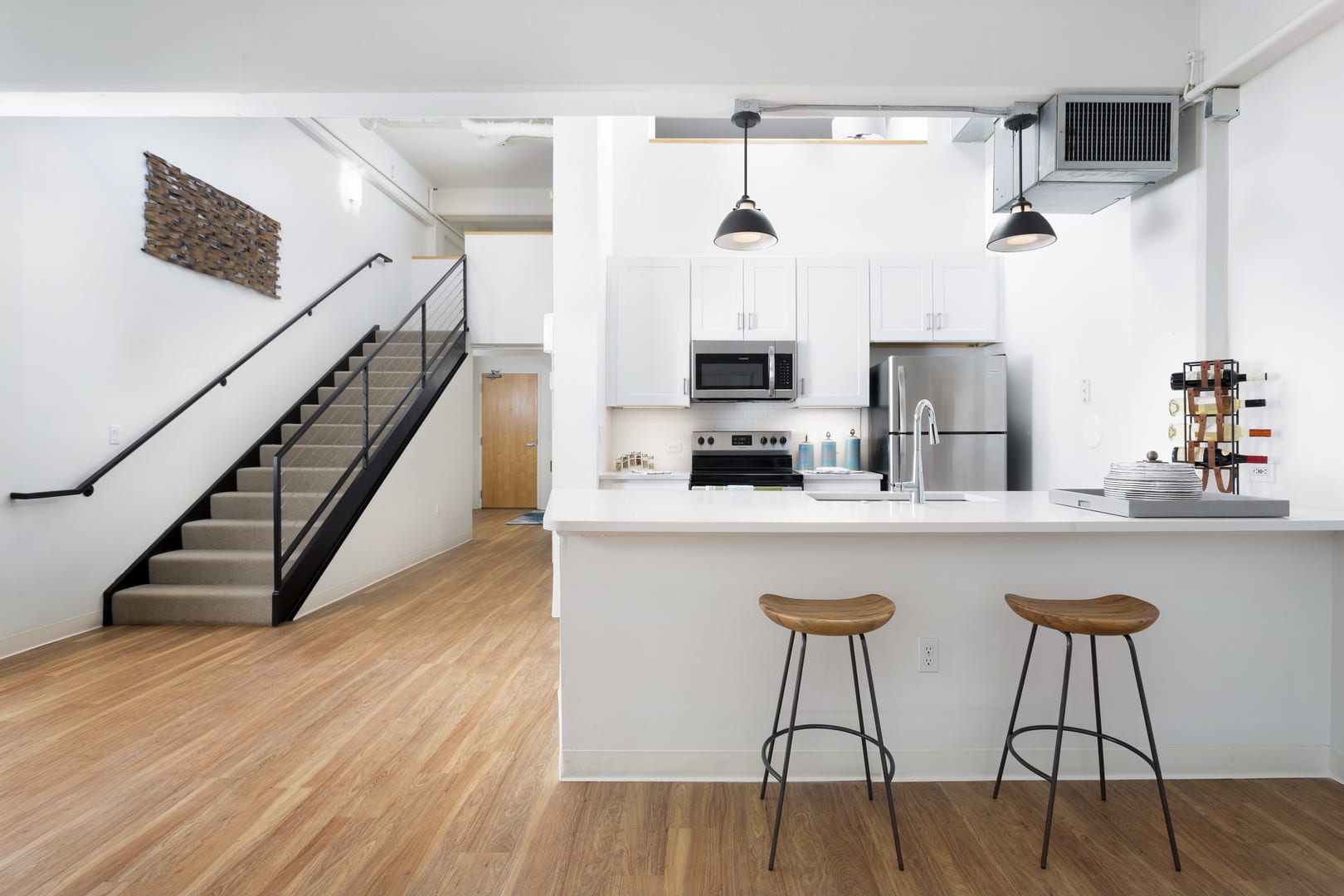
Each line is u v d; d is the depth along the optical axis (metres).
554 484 4.29
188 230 4.64
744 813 2.06
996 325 4.70
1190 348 2.86
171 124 4.53
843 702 2.29
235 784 2.20
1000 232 2.99
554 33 2.75
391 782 2.22
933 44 2.76
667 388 4.73
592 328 4.28
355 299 6.84
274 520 4.19
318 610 4.46
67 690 3.01
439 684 3.11
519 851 1.86
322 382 6.27
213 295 4.94
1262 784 2.24
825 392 4.73
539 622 4.15
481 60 2.75
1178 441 2.89
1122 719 2.29
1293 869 1.79
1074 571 2.29
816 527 2.09
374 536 5.29
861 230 5.09
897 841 1.80
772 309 4.74
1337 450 2.30
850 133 5.35
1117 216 3.40
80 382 3.88
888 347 5.09
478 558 6.34
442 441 6.68
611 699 2.28
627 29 2.75
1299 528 2.11
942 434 4.30
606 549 2.27
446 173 8.23
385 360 6.74
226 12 2.74
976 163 5.08
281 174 5.70
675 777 2.28
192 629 3.99
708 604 2.28
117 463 4.07
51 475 3.72
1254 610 2.29
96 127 3.96
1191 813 2.06
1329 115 2.32
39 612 3.67
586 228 4.28
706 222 5.09
